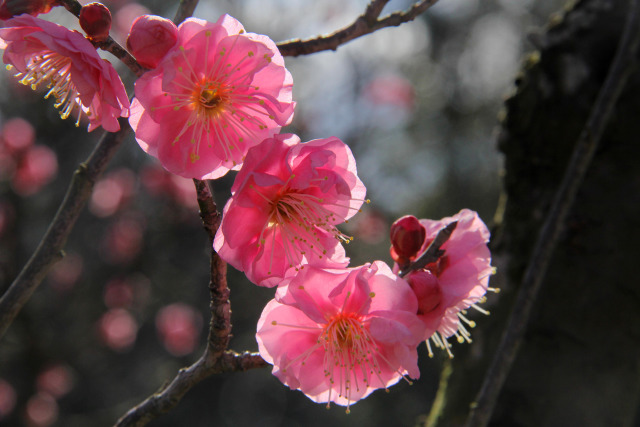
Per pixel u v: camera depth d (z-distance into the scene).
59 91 0.22
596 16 0.29
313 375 0.21
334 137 0.21
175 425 0.78
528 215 0.29
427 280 0.21
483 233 0.22
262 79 0.21
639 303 0.27
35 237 0.66
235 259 0.21
